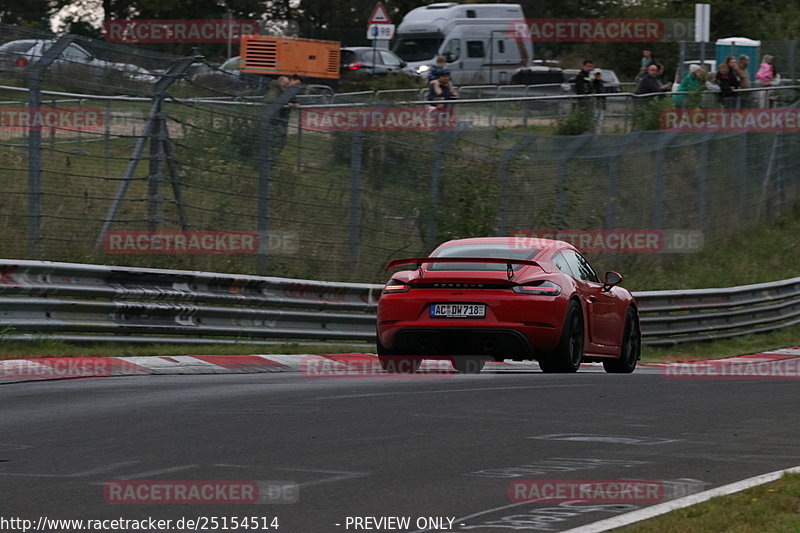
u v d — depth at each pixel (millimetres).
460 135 70000
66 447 25422
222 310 52094
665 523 19109
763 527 18922
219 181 58500
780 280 93438
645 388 38062
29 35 51094
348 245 63562
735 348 75875
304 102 64500
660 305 73875
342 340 58062
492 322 41094
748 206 103250
